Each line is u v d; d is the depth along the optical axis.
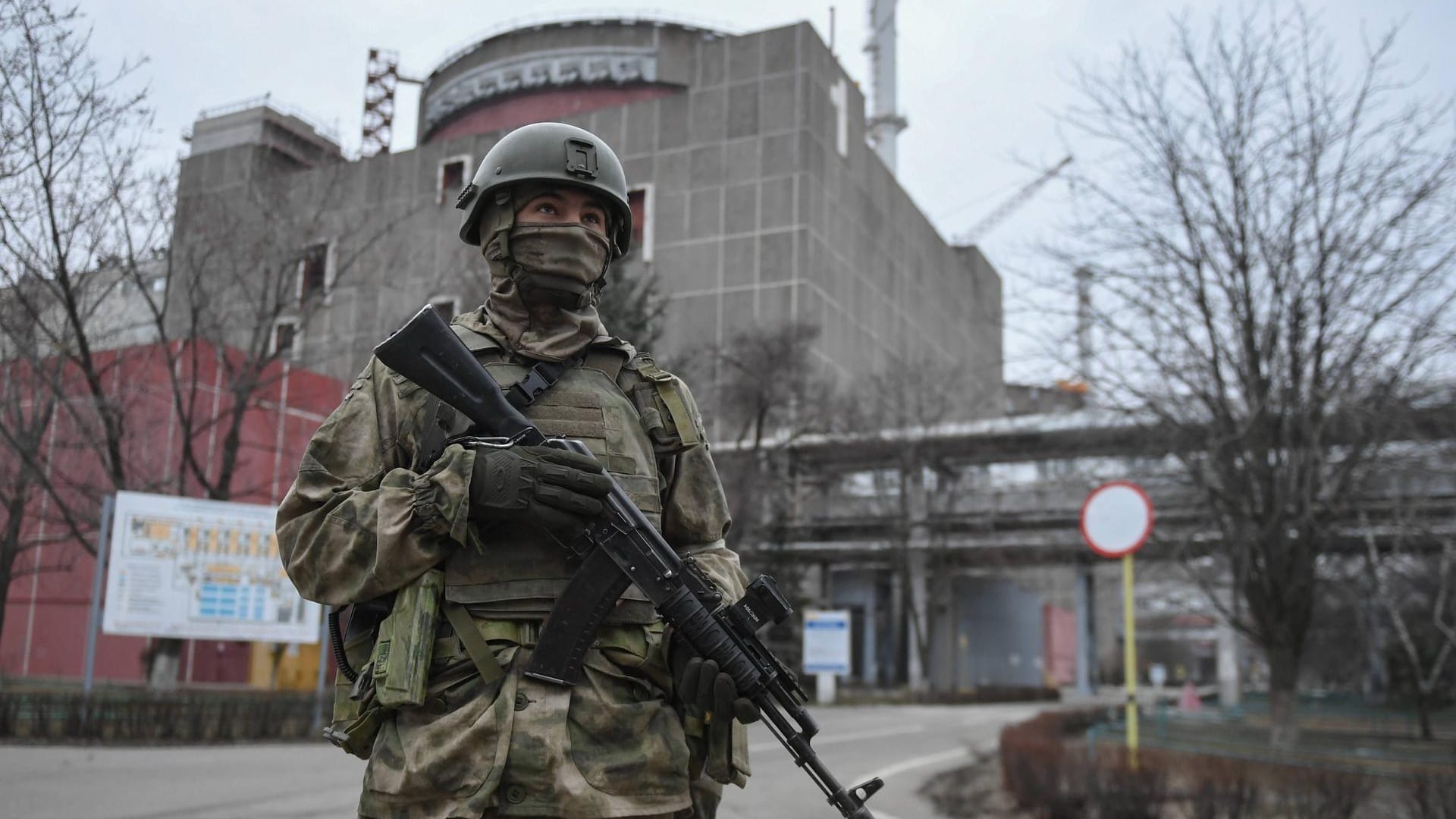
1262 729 17.89
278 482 30.86
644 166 53.72
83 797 9.77
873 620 54.94
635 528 2.63
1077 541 44.12
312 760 13.70
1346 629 34.12
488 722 2.45
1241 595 17.06
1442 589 19.23
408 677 2.46
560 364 2.85
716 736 2.59
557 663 2.52
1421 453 15.21
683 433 2.97
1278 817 9.43
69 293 17.83
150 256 20.30
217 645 31.77
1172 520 18.58
